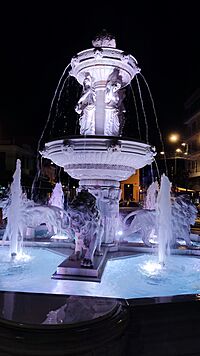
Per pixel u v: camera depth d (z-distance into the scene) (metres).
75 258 5.60
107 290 4.76
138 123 21.64
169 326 2.97
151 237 8.15
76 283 4.87
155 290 4.83
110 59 7.48
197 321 3.05
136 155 6.89
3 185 32.25
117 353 2.62
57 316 2.60
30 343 2.34
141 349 2.88
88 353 2.40
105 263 6.04
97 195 7.36
